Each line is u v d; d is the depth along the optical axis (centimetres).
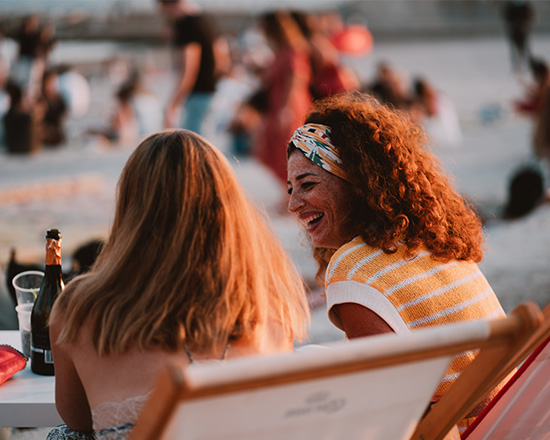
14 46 1438
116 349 146
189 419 104
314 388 111
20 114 1178
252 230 162
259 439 113
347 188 194
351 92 231
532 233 581
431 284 178
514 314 120
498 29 3859
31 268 281
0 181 932
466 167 948
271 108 698
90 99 1984
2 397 187
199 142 163
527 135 1272
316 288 461
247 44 1725
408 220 184
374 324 175
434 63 2517
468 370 131
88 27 3319
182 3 812
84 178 909
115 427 146
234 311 153
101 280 154
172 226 155
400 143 193
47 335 199
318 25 711
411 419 128
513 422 166
